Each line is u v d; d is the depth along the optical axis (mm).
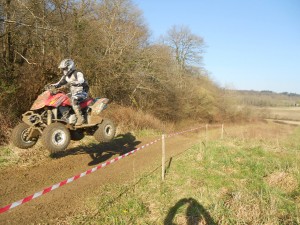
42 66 13484
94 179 7086
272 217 5371
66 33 15484
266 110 55062
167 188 6695
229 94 41469
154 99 25266
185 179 7324
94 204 5656
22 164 7801
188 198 6160
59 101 6246
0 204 5488
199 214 5477
